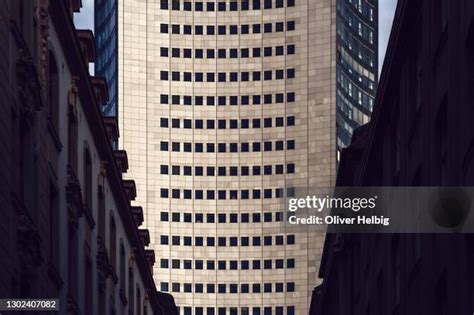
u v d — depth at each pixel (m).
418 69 45.34
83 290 54.75
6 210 37.22
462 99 35.03
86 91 53.91
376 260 55.72
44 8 44.47
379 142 54.44
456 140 35.88
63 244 49.88
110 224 64.56
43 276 44.50
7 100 37.75
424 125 41.53
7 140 37.56
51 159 47.19
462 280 34.69
